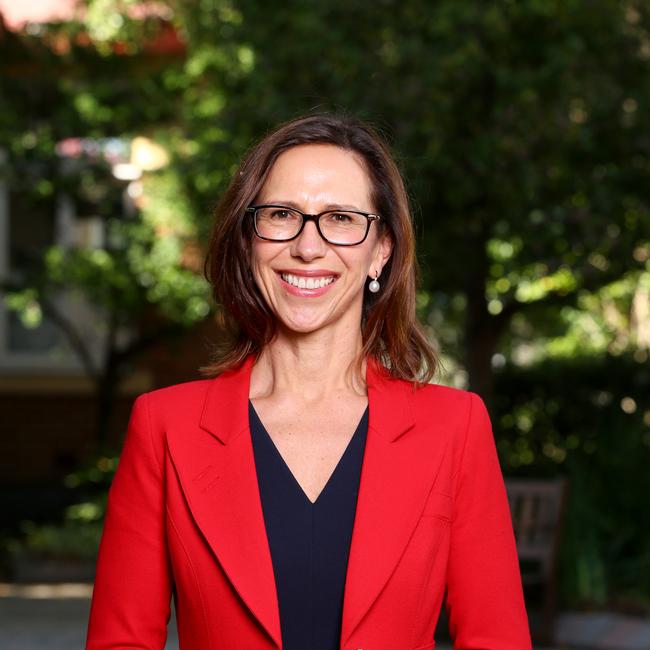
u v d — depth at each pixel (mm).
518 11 8062
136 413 2711
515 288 9547
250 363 2793
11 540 12586
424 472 2600
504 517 2689
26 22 12047
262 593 2482
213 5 9953
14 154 12250
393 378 2766
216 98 11273
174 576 2598
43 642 7238
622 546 9211
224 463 2604
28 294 13219
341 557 2531
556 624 8008
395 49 8320
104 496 12156
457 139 8164
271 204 2654
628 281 10445
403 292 2803
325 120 2715
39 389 16828
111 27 12086
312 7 8492
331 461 2623
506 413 10523
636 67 8820
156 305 14273
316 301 2652
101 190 12891
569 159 8586
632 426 10016
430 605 2568
